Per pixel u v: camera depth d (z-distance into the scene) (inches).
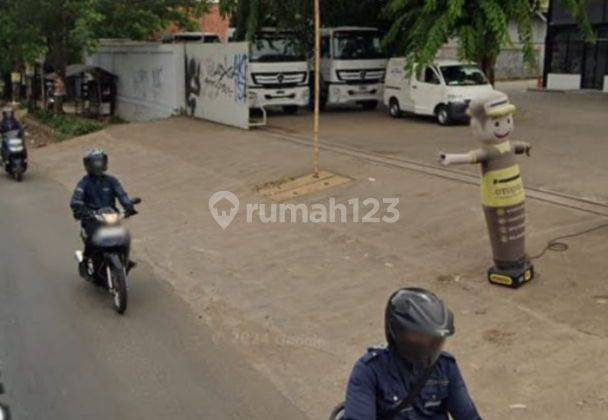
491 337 266.4
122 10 1105.4
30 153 829.2
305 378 249.1
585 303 285.1
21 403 232.7
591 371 235.3
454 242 373.7
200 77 911.7
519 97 1217.4
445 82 818.2
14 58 1210.0
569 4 823.7
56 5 1007.0
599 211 394.3
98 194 335.3
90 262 336.2
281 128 813.9
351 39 970.7
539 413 214.8
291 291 337.7
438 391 128.9
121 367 259.8
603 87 1310.3
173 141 772.6
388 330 125.3
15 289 351.6
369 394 126.9
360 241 395.9
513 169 303.0
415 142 680.4
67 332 294.2
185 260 397.1
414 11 839.1
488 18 770.2
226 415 223.6
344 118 911.7
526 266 310.2
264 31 919.7
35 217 511.5
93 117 1180.5
